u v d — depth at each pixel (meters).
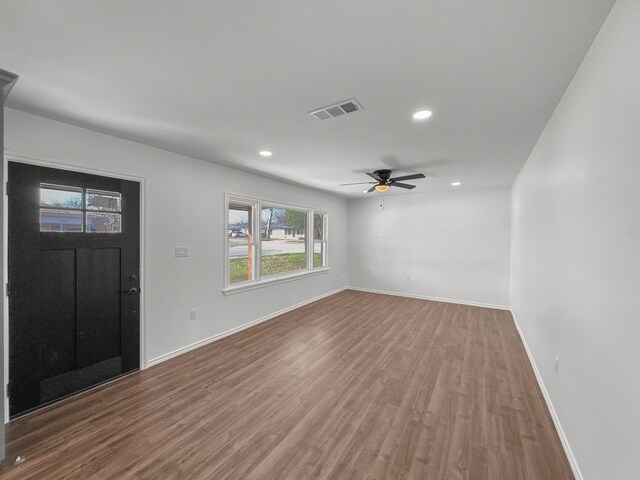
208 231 3.55
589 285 1.44
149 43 1.33
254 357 3.16
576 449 1.60
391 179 3.89
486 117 2.15
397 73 1.57
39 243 2.20
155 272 2.98
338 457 1.73
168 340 3.11
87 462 1.70
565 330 1.84
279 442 1.86
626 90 1.06
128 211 2.75
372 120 2.21
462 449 1.80
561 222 1.93
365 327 4.16
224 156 3.27
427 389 2.50
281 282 4.83
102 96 1.86
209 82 1.68
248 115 2.13
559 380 1.96
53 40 1.31
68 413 2.16
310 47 1.35
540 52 1.39
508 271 5.16
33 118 2.14
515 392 2.45
